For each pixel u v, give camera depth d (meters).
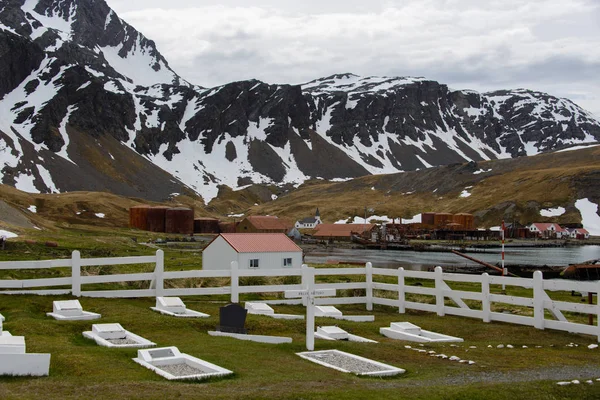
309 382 18.08
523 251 171.62
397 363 22.03
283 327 28.45
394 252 161.88
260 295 41.72
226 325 26.81
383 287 37.00
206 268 56.91
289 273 36.31
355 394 16.66
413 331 28.75
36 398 15.15
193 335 25.72
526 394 17.86
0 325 22.34
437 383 19.03
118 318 28.00
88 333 24.30
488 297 31.98
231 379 18.23
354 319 32.69
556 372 20.97
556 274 101.12
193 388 16.67
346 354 22.80
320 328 27.77
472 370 21.08
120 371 18.55
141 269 58.34
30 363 17.61
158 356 21.05
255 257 54.50
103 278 33.66
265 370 19.67
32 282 32.28
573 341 27.55
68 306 29.00
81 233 132.12
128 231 191.25
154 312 30.67
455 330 29.94
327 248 176.38
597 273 66.19
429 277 34.81
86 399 15.23
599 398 18.11
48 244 78.19
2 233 81.25
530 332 29.34
